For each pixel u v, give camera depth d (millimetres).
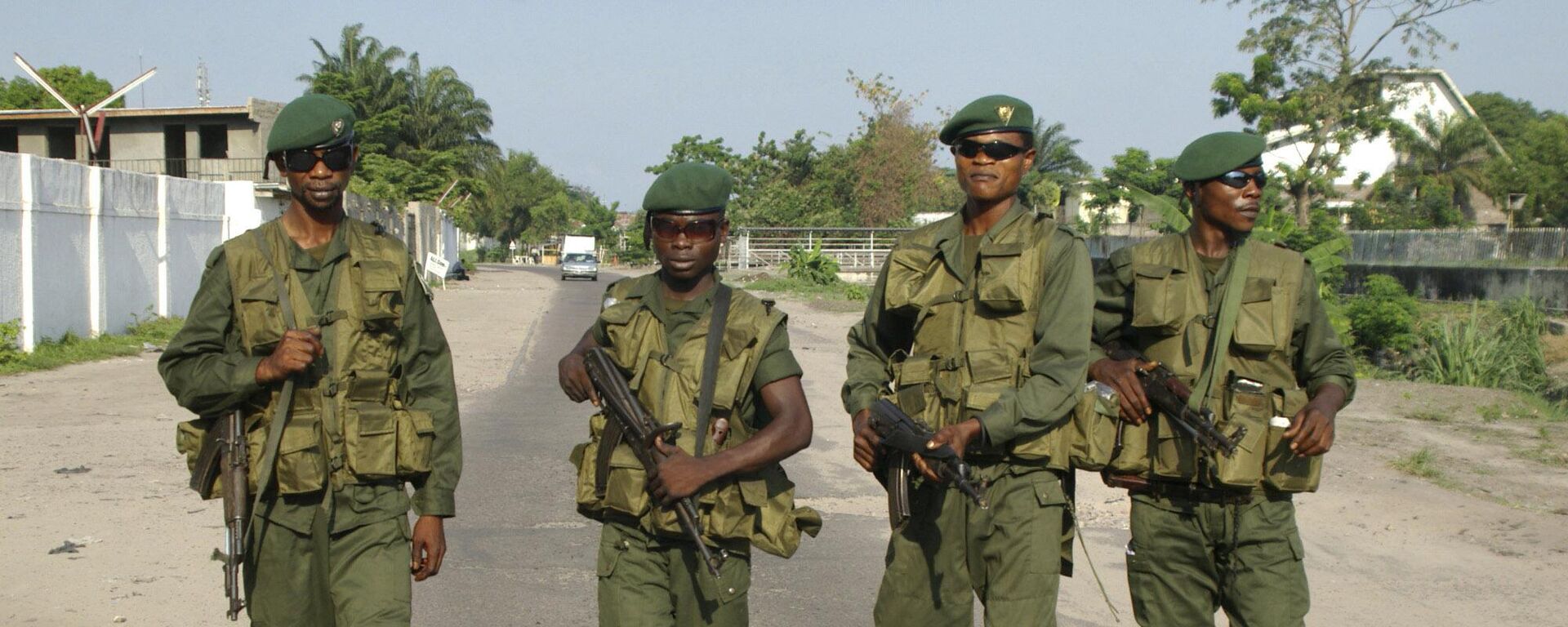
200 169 42312
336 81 60219
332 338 3191
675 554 3250
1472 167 48281
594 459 3367
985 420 3254
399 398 3314
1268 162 46375
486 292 37125
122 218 18062
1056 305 3385
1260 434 3512
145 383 12766
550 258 100500
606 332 3387
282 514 3129
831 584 5684
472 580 5645
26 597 5152
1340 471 8180
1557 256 29062
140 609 5023
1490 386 14000
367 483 3191
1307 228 28141
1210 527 3627
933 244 3613
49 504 6910
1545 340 17547
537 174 110125
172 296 20125
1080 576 5824
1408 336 16266
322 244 3285
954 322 3514
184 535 6262
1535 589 5547
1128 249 3926
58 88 54312
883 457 3568
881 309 3756
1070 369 3326
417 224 46625
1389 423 10312
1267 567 3578
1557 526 6703
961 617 3551
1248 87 38906
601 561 3338
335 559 3188
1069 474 3580
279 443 3098
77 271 16578
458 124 65938
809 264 41188
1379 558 6082
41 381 12734
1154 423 3658
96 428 9703
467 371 14570
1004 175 3496
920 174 60938
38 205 15359
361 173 50281
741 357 3232
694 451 3180
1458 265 29547
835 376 14211
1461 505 7199
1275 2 37844
